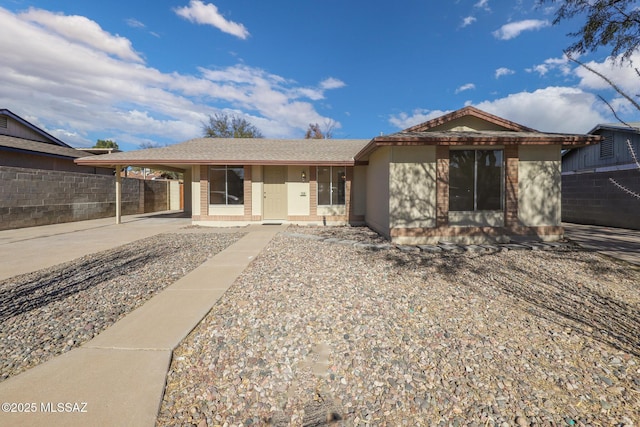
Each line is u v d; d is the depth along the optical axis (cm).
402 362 263
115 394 214
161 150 1272
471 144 772
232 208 1205
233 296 420
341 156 1220
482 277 511
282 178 1256
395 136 760
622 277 508
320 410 209
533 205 809
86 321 345
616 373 249
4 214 1055
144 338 297
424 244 795
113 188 1584
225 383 236
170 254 688
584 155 1443
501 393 224
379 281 486
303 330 320
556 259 629
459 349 284
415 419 201
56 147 1839
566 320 347
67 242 833
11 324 337
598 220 1198
